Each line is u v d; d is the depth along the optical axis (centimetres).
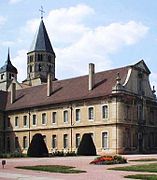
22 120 7106
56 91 6844
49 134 6538
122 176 2147
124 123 5697
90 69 6197
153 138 6406
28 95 7481
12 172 2522
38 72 10512
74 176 2202
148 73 6481
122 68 6238
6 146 7369
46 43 10700
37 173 2431
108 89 5834
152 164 3009
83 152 5225
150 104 6419
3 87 11394
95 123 5866
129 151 5741
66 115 6312
